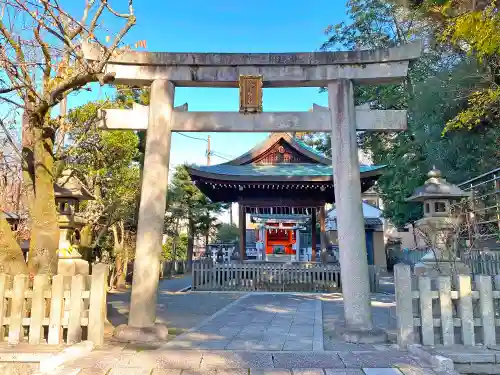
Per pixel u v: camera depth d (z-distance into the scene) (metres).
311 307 9.67
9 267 6.29
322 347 5.45
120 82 7.00
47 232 6.68
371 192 36.25
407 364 4.55
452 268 7.02
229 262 15.38
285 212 18.73
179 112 6.89
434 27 14.73
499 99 10.62
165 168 6.64
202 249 32.41
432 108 16.06
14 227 11.90
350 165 6.55
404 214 23.48
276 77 6.91
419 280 5.41
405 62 6.76
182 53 6.87
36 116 6.64
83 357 4.83
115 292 14.24
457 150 16.05
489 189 14.59
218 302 11.02
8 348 5.07
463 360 4.73
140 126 6.85
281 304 10.30
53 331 5.36
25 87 6.45
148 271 6.26
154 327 6.02
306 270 13.91
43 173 6.79
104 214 13.16
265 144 16.50
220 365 4.52
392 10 17.55
